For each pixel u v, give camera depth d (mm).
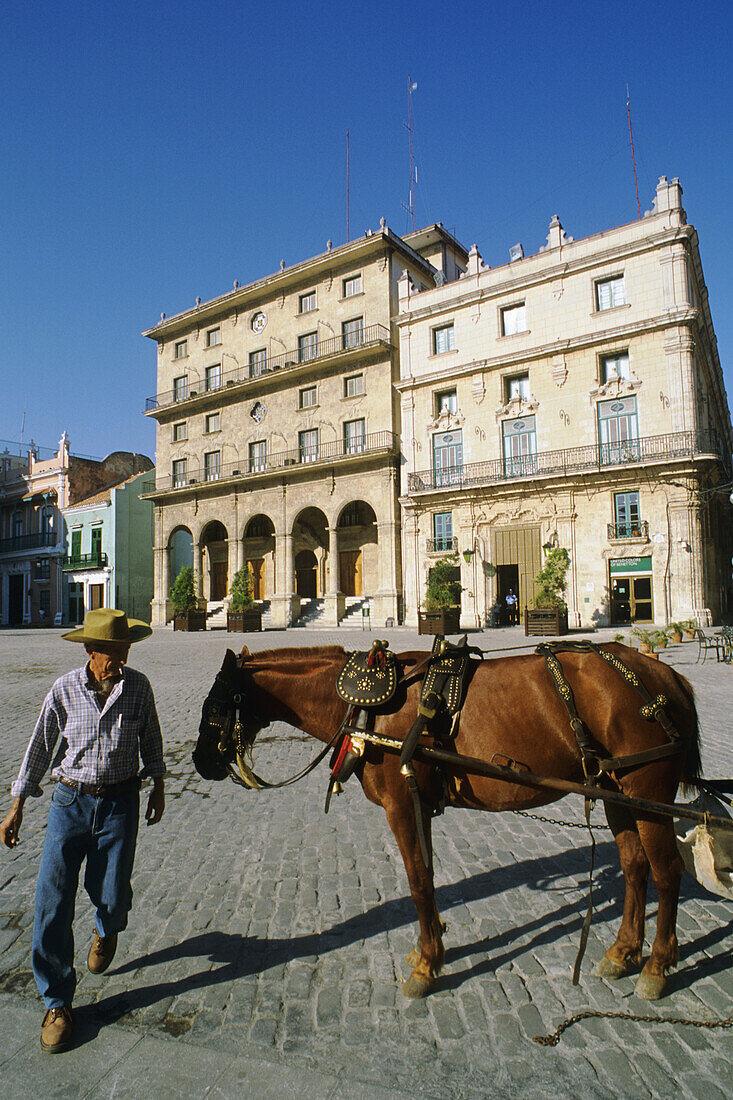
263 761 7523
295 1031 2777
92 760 2932
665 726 2889
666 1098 2359
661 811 2701
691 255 26625
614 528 26328
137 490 45656
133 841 3047
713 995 2938
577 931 3553
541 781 2816
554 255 28844
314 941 3521
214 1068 2564
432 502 31000
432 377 31469
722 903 3855
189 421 41906
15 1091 2475
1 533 53125
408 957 3229
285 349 38062
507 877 4266
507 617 29453
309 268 36250
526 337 29297
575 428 27719
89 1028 2830
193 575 37562
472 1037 2717
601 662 3098
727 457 40938
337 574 34406
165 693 11812
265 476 36562
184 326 42812
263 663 3613
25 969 3354
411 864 3072
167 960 3369
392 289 34531
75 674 3053
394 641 22016
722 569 34094
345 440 35094
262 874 4402
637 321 26297
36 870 4629
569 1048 2633
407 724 3186
